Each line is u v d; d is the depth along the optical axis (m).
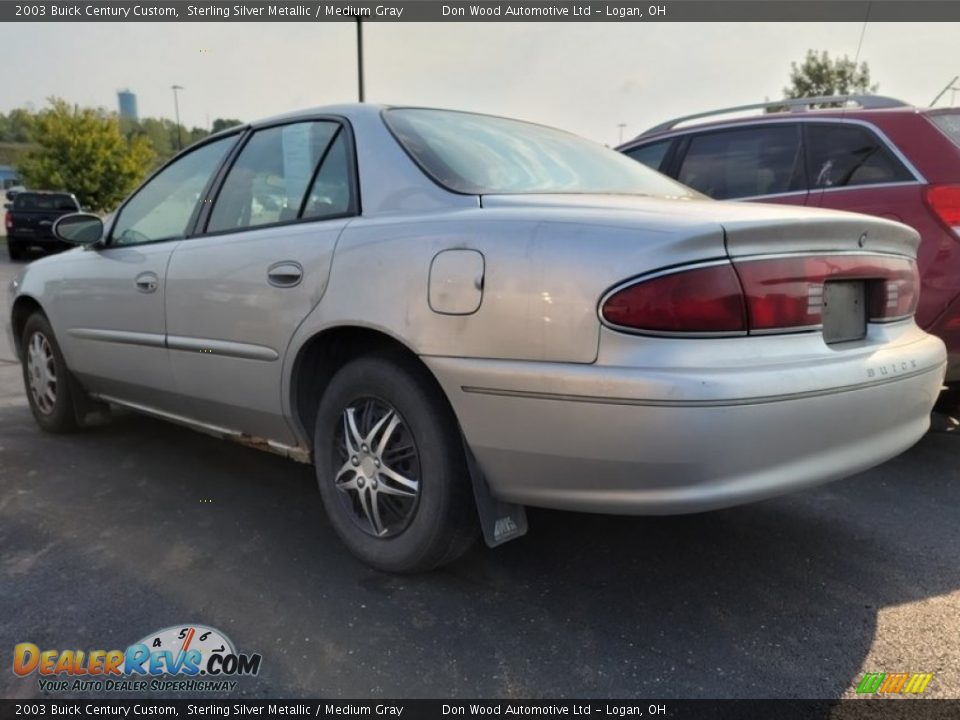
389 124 2.73
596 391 1.92
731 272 1.93
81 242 3.77
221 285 2.91
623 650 2.16
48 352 4.18
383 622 2.29
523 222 2.12
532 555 2.72
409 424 2.39
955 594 2.47
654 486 1.94
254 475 3.58
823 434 2.06
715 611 2.37
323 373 2.78
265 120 3.17
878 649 2.17
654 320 1.89
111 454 3.88
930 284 3.48
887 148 3.87
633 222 2.00
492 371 2.08
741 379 1.89
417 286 2.26
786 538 2.88
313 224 2.70
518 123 3.24
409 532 2.44
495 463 2.17
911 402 2.35
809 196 4.16
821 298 2.12
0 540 2.86
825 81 21.30
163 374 3.30
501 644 2.19
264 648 2.16
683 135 4.98
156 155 35.22
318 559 2.70
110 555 2.73
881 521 3.04
